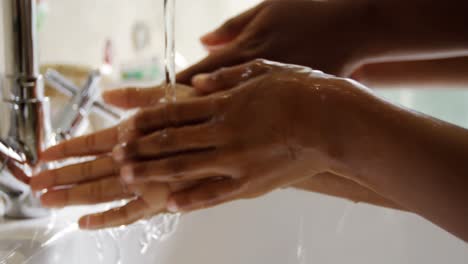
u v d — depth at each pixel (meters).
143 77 1.07
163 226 0.68
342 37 0.65
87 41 1.09
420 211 0.51
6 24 0.61
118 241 0.66
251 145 0.54
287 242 0.69
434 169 0.50
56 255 0.62
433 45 0.66
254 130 0.54
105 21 1.13
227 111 0.55
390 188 0.52
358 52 0.66
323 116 0.52
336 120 0.52
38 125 0.63
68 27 1.04
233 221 0.69
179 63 1.15
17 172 0.61
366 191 0.58
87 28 1.09
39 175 0.60
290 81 0.54
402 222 0.65
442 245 0.63
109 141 0.60
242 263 0.69
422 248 0.64
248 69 0.57
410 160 0.50
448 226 0.50
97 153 0.60
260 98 0.54
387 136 0.51
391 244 0.66
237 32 0.67
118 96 0.63
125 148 0.55
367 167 0.52
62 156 0.61
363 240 0.67
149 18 1.26
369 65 0.78
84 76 0.89
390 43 0.66
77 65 0.92
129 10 1.20
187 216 0.69
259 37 0.65
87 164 0.60
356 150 0.52
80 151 0.61
